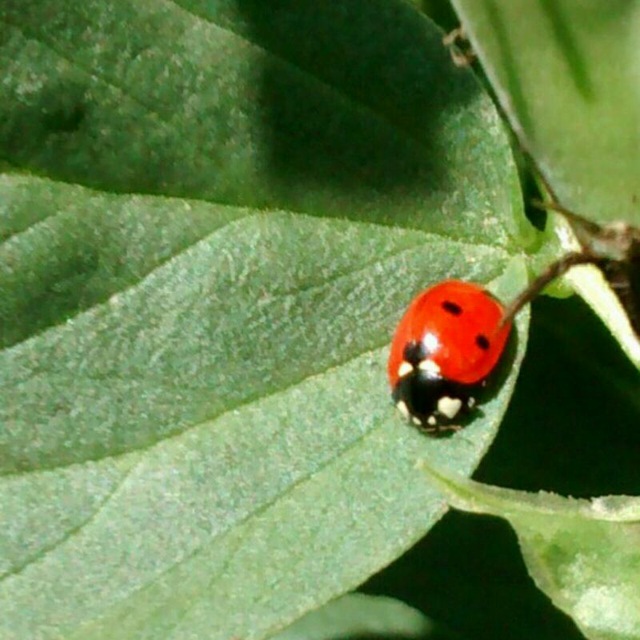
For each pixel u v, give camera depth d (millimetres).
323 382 67
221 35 65
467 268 68
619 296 63
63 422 65
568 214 57
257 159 67
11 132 64
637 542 58
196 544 63
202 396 66
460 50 66
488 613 80
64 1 63
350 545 62
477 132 67
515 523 58
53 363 65
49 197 65
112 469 65
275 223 67
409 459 65
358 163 67
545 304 77
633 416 77
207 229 67
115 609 62
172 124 66
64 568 63
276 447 65
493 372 67
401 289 68
